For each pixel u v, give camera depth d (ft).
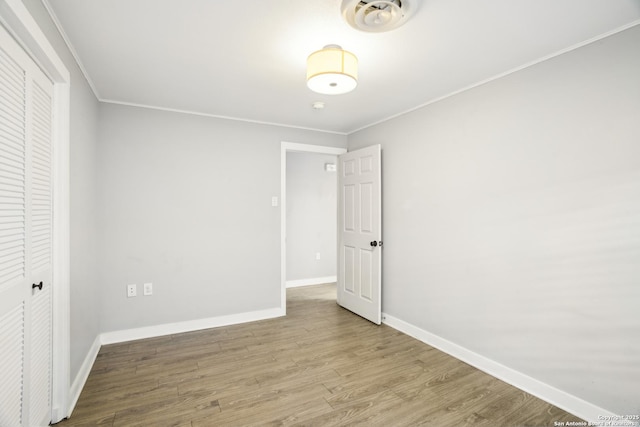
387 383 7.13
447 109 8.72
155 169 9.77
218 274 10.69
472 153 8.03
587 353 5.95
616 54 5.57
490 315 7.61
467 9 4.99
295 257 16.44
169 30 5.66
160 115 9.83
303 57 6.66
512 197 7.14
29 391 4.68
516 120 7.06
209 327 10.53
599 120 5.78
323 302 13.58
